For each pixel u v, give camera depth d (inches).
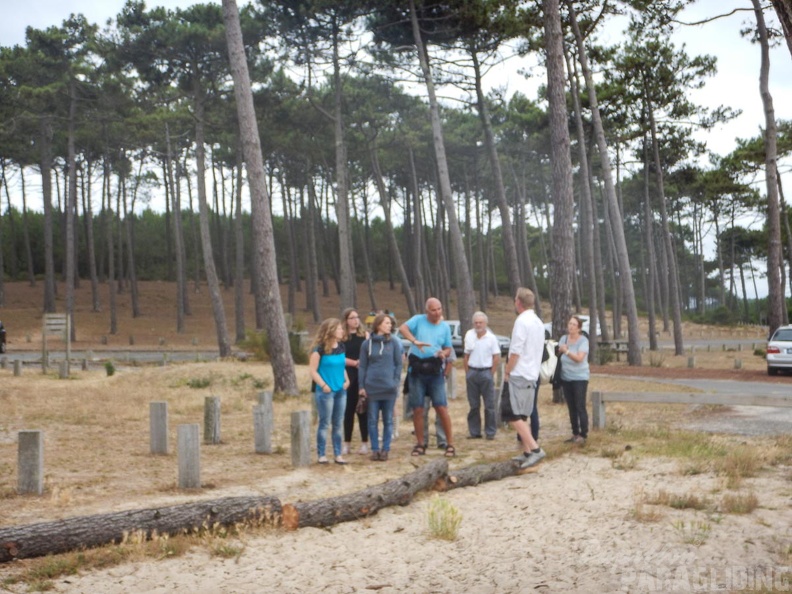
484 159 2583.7
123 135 2267.5
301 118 1956.2
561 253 772.0
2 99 1956.2
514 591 218.4
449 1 1362.0
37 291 2800.2
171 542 263.6
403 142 2250.2
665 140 1894.7
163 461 447.2
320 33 1572.3
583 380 473.1
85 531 258.4
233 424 619.5
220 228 3388.3
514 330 401.4
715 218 3321.9
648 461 420.8
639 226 3415.4
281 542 273.3
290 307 2608.3
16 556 247.9
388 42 1503.4
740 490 344.2
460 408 705.6
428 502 333.4
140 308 2645.2
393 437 527.2
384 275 3668.8
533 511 315.3
